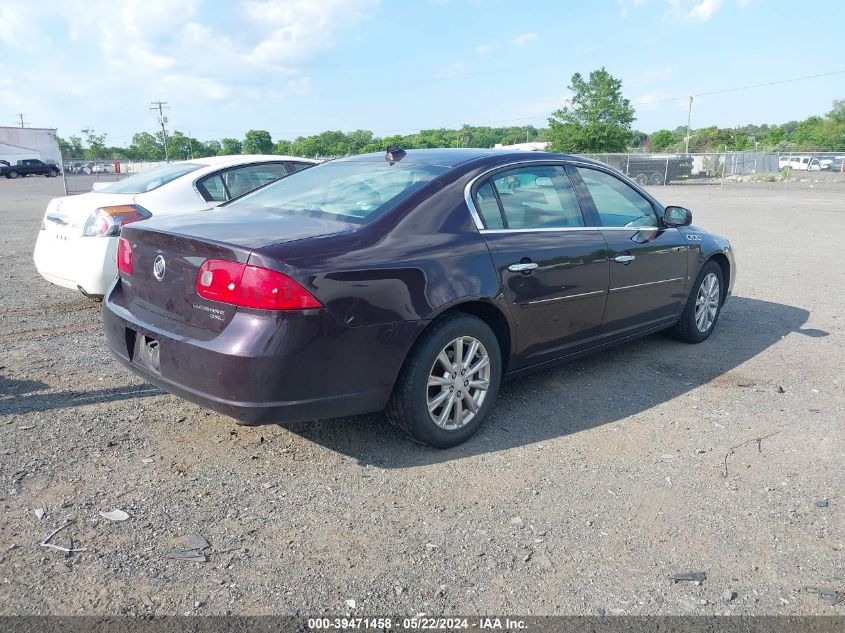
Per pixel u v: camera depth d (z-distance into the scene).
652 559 2.74
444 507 3.09
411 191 3.68
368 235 3.35
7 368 4.79
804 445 3.80
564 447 3.74
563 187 4.42
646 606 2.46
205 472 3.37
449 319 3.54
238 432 3.83
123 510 3.00
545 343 4.18
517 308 3.87
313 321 3.02
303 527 2.91
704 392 4.62
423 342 3.45
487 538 2.86
